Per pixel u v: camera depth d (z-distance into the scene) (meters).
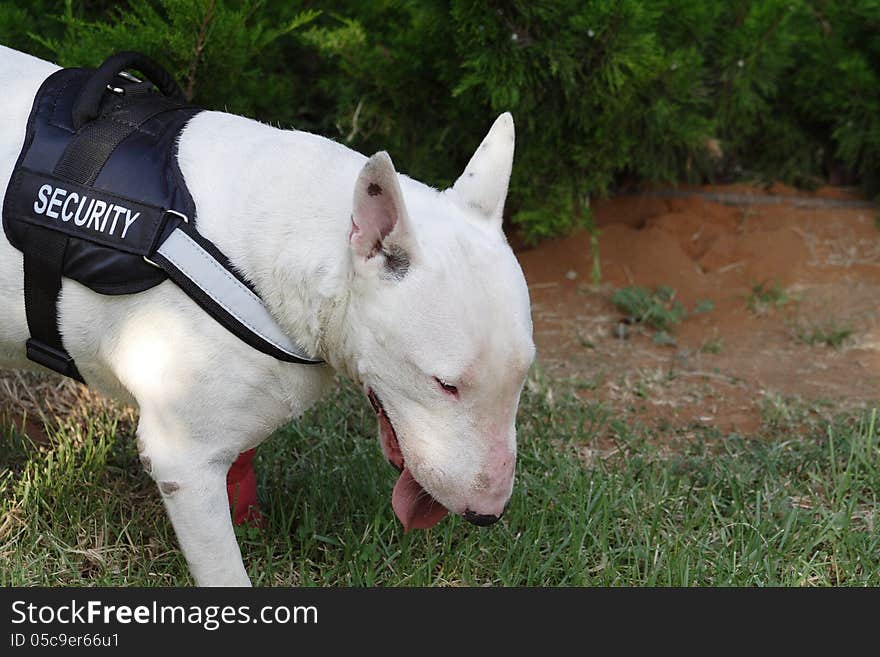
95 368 1.55
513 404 1.42
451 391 1.41
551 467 2.00
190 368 1.48
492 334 1.39
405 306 1.40
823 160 3.19
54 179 1.48
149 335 1.48
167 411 1.50
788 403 2.27
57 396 2.11
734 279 2.79
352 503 1.86
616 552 1.80
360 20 2.64
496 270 1.41
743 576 1.76
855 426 2.16
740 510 1.90
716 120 2.80
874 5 2.86
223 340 1.47
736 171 3.17
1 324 1.54
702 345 2.53
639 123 2.79
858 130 2.97
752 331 2.60
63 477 1.84
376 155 1.36
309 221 1.47
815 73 2.98
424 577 1.74
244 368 1.49
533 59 2.49
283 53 2.68
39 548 1.75
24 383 2.11
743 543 1.83
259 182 1.49
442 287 1.39
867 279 2.79
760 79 2.86
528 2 2.43
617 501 1.88
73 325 1.51
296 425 2.04
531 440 2.07
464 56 2.49
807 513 1.90
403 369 1.41
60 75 1.57
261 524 1.83
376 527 1.76
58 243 1.47
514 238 2.88
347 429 2.10
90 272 1.47
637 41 2.47
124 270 1.46
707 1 2.75
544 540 1.82
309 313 1.46
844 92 2.93
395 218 1.38
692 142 2.76
